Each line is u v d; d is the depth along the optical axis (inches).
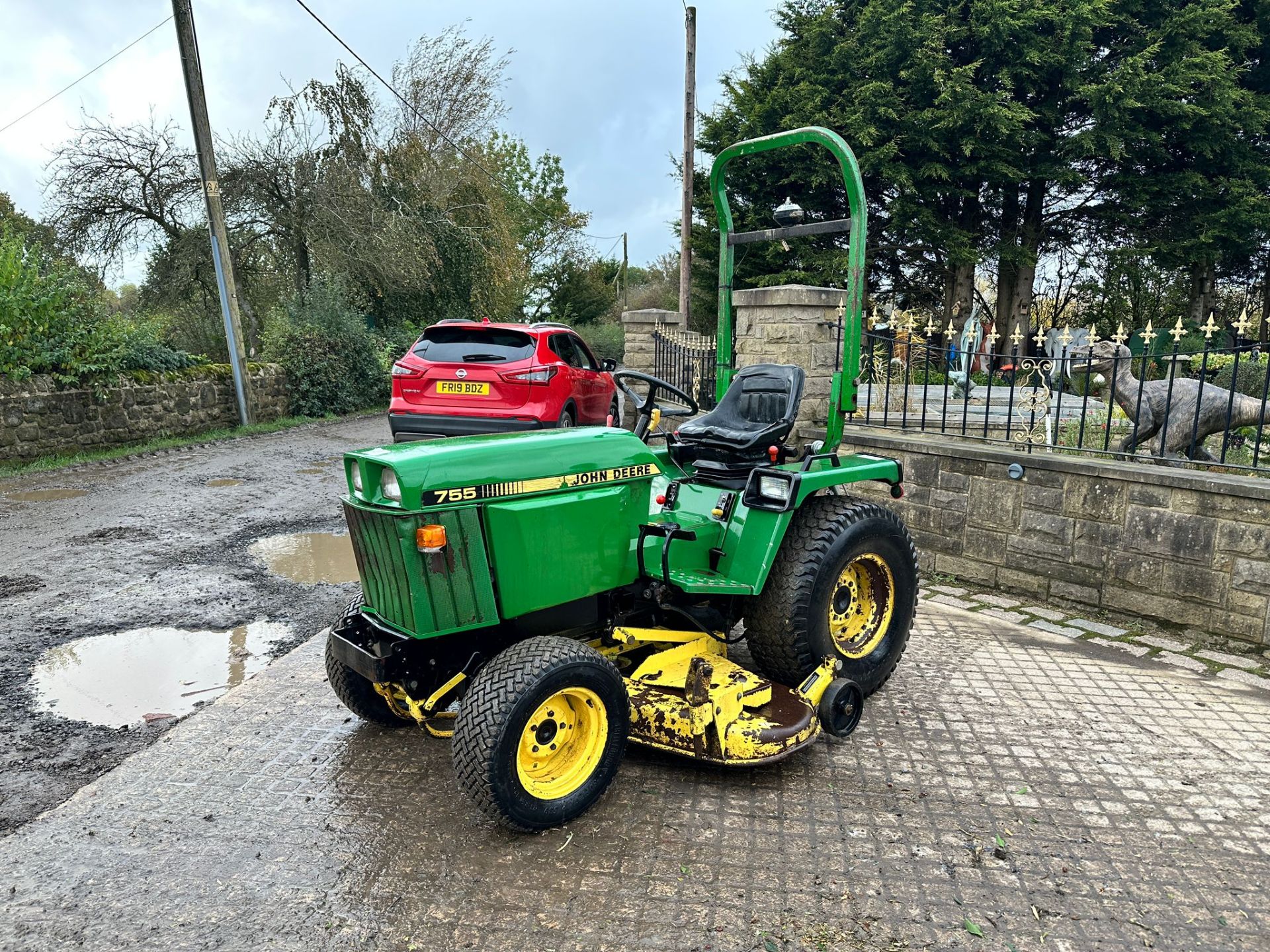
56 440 393.4
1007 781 125.7
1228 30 735.1
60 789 123.9
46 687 159.2
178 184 659.4
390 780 125.2
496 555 111.3
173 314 681.6
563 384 338.3
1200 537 181.9
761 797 120.7
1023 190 807.7
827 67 772.0
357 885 100.8
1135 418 213.0
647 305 1638.8
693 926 93.7
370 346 634.2
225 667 169.2
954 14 724.0
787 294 248.7
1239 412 201.9
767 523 137.2
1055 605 208.4
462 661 121.6
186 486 337.4
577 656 110.2
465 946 90.6
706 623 147.7
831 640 145.1
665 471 163.8
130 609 200.1
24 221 708.7
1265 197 745.0
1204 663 172.6
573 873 103.2
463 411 326.0
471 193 848.3
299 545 255.1
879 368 337.4
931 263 848.3
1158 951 90.8
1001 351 828.0
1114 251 774.5
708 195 862.5
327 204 674.2
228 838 110.3
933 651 178.7
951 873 103.4
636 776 126.8
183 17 456.1
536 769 112.2
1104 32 754.8
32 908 96.5
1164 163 752.3
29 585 215.2
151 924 93.9
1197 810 118.4
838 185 777.6
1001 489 215.9
